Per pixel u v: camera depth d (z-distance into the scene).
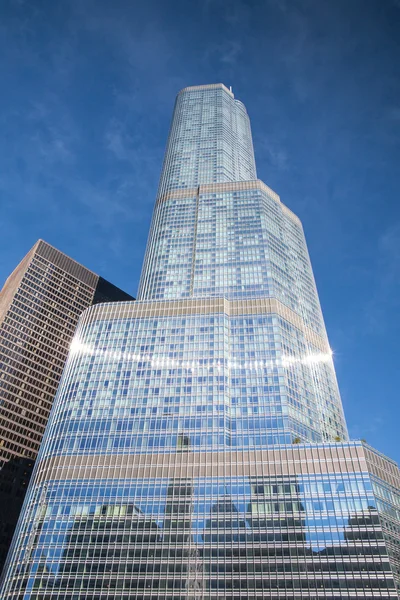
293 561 96.62
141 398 130.88
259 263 175.38
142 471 114.56
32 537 105.19
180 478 112.25
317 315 179.75
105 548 102.62
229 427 123.56
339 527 99.75
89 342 148.38
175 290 171.12
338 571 94.25
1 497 178.25
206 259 180.38
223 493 108.44
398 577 94.19
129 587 96.94
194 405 127.56
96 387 135.12
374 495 103.81
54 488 113.12
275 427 122.69
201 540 101.81
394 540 99.62
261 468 111.38
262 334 146.00
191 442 119.19
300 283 185.50
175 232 195.50
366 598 90.50
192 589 95.56
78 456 119.12
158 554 100.88
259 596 93.31
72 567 100.19
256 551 98.94
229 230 190.38
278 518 102.88
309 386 143.75
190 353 140.38
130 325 151.25
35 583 98.31
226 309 153.25
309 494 105.56
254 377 135.25
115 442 121.25
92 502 109.88
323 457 111.25
